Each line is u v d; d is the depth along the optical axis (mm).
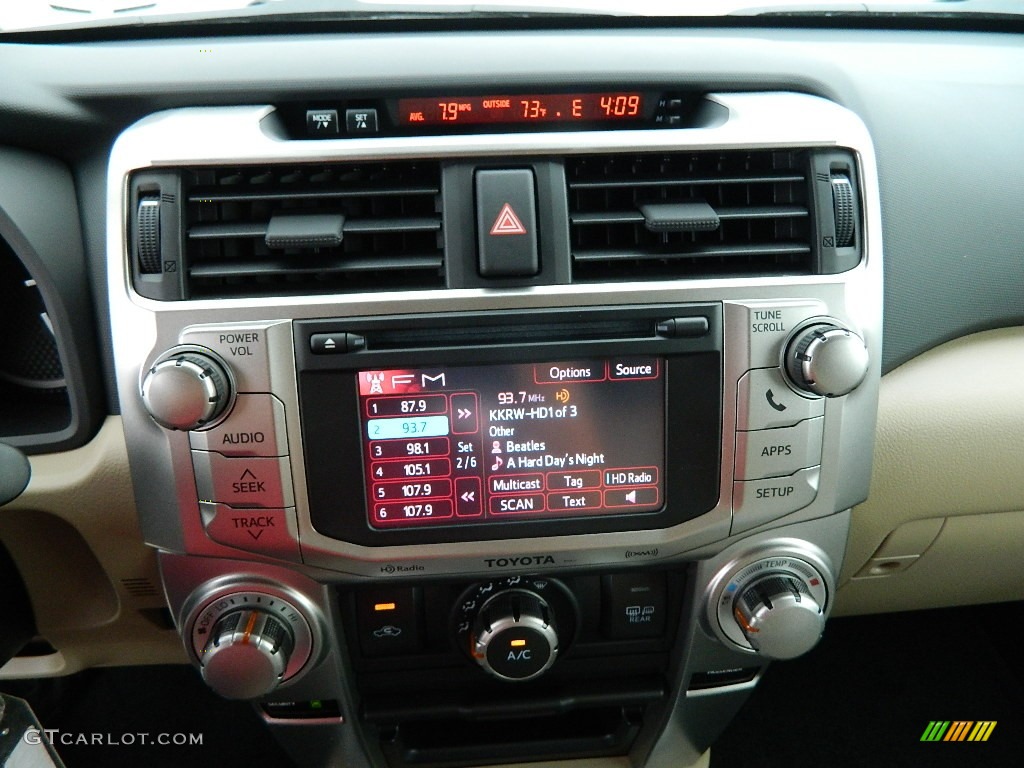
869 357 835
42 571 1000
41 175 849
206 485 784
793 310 795
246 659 812
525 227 766
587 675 998
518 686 994
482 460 805
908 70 938
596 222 787
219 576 838
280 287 774
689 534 842
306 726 984
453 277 771
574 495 822
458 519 817
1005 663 1567
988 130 943
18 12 869
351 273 782
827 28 1012
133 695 1489
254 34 907
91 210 879
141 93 834
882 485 959
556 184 780
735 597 888
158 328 758
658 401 803
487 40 862
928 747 1387
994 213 944
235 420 766
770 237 827
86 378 870
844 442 847
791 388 805
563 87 867
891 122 929
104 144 868
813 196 810
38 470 879
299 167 789
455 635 905
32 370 976
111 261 767
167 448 783
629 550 847
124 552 924
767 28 996
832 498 858
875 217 828
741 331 792
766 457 821
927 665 1564
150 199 767
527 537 828
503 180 768
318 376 765
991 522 1023
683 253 795
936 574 1107
